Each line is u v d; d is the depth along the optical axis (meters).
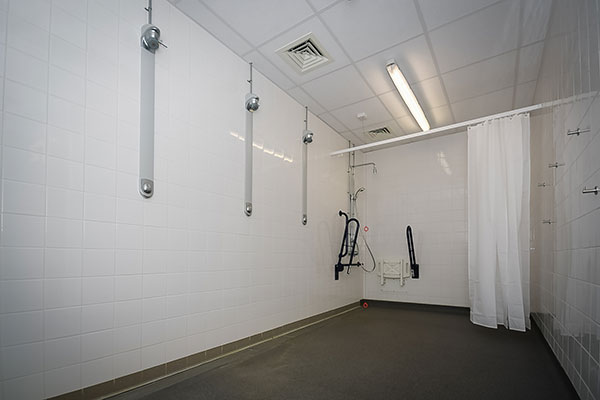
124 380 2.14
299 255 4.12
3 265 1.67
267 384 2.28
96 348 2.01
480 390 2.19
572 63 2.15
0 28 1.72
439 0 2.59
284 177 3.92
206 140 2.88
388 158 6.07
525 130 3.86
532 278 4.27
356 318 4.64
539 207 3.79
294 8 2.69
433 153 5.65
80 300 1.95
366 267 6.00
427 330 3.88
